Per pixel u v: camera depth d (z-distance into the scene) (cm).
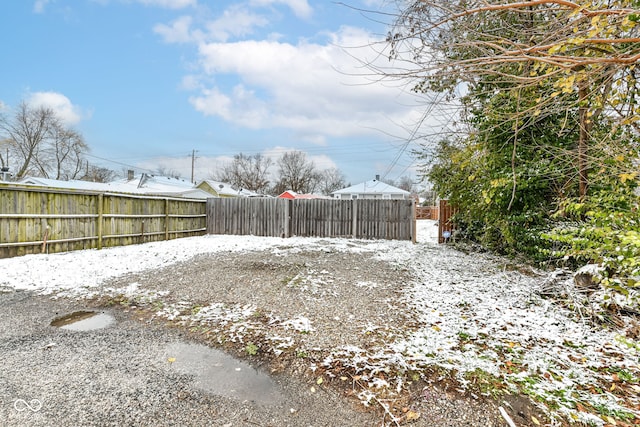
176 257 605
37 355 234
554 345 250
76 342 258
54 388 192
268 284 421
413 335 268
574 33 183
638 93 248
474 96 317
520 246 517
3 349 243
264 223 987
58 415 168
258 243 817
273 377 212
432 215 2047
